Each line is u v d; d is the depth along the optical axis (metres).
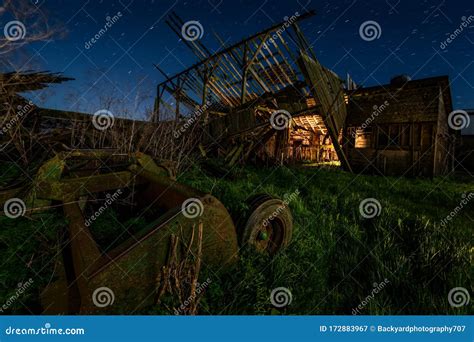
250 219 2.97
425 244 3.71
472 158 20.30
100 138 5.38
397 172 12.49
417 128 12.12
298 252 3.41
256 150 11.30
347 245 3.87
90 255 1.92
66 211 2.82
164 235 2.10
